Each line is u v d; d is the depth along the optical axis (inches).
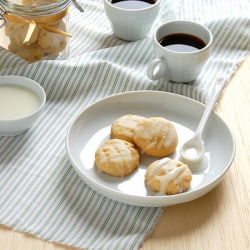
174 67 49.3
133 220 42.6
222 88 48.0
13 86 47.8
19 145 46.4
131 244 41.3
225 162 44.2
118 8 51.6
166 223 42.5
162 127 45.0
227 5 57.4
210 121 46.4
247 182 44.4
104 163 43.5
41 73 49.9
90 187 43.3
